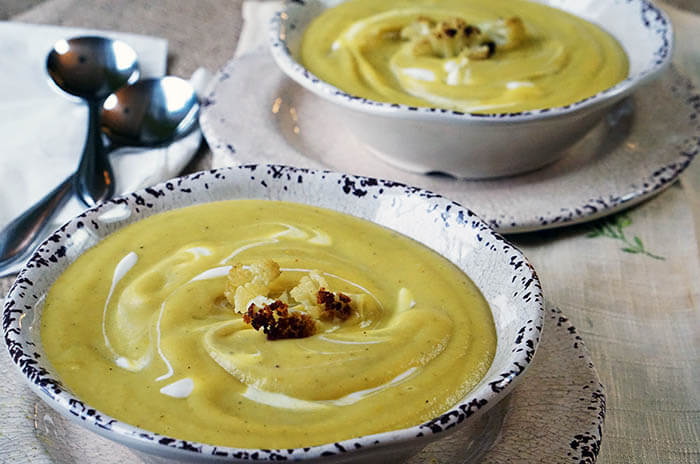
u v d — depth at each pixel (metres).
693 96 0.75
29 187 0.69
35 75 0.77
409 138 0.68
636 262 0.66
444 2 0.80
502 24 0.75
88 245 0.58
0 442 0.54
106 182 0.69
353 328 0.56
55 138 0.72
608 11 0.78
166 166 0.71
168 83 0.75
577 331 0.60
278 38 0.72
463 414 0.50
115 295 0.57
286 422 0.52
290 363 0.54
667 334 0.62
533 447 0.55
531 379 0.57
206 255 0.58
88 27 0.83
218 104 0.74
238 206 0.61
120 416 0.52
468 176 0.70
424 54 0.74
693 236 0.68
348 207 0.61
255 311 0.55
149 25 0.84
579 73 0.73
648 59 0.74
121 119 0.73
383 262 0.59
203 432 0.52
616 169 0.70
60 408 0.51
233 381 0.54
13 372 0.57
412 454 0.54
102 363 0.54
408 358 0.54
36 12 0.85
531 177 0.71
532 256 0.66
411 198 0.60
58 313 0.56
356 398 0.53
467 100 0.71
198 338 0.55
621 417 0.59
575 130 0.69
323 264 0.58
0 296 0.63
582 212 0.67
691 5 0.93
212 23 0.85
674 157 0.71
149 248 0.58
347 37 0.76
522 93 0.71
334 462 0.48
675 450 0.58
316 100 0.77
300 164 0.71
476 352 0.55
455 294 0.57
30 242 0.65
